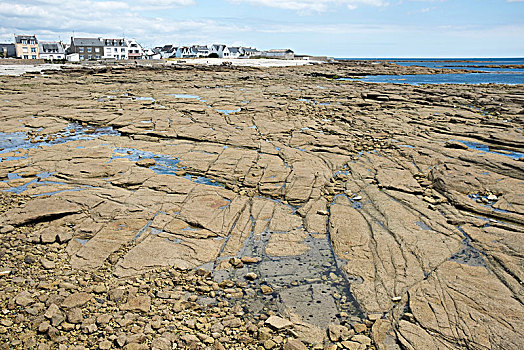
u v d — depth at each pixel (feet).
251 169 46.14
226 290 24.07
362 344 19.61
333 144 57.21
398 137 61.87
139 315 21.36
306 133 64.54
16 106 84.94
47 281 24.23
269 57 451.53
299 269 26.63
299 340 19.89
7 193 38.17
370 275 25.57
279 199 38.37
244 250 29.01
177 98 102.58
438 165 47.37
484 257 27.45
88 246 28.45
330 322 21.43
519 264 26.23
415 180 43.01
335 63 352.69
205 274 25.64
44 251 27.84
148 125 68.08
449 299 22.63
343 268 26.50
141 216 33.24
